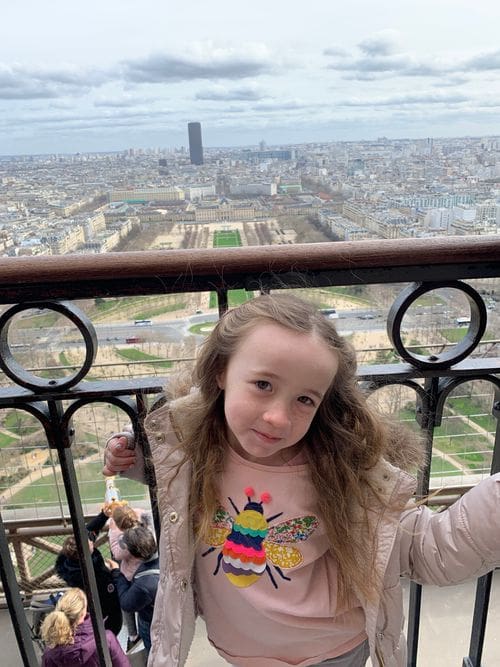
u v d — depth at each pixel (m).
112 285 0.81
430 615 1.88
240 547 0.83
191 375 0.86
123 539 1.94
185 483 0.84
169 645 0.86
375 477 0.80
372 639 0.79
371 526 0.79
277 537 0.82
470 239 0.83
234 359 0.75
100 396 0.87
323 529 0.82
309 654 0.85
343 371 0.79
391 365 0.91
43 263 0.78
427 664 1.71
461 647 1.76
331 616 0.82
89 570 1.02
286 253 0.82
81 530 0.98
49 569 2.44
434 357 0.90
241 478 0.83
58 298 0.81
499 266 0.85
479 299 0.86
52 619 1.74
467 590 1.98
